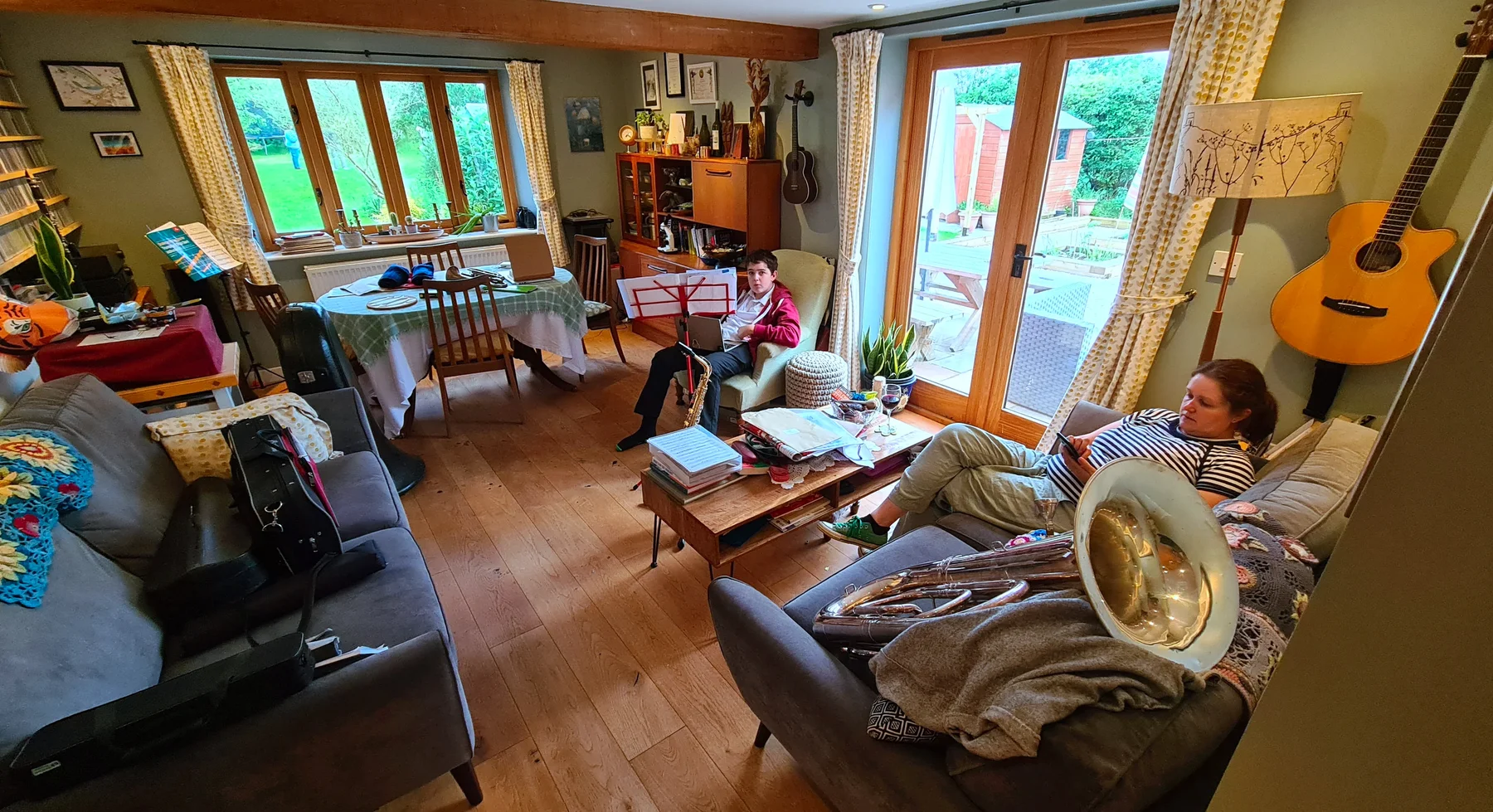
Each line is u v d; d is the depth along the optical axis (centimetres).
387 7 216
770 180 374
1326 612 46
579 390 389
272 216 424
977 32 278
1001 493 188
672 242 457
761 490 200
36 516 125
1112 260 264
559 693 178
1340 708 47
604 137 512
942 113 307
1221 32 196
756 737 166
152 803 99
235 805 108
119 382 220
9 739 94
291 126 414
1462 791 43
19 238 269
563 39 253
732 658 138
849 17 289
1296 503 138
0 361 196
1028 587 114
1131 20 231
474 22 232
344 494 192
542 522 258
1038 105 268
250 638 140
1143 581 104
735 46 301
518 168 504
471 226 490
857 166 315
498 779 155
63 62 329
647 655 192
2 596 107
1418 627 42
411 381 313
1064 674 87
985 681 93
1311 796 51
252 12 200
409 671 117
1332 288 184
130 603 137
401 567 166
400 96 444
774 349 313
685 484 194
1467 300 35
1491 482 36
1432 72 168
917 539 175
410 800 149
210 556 143
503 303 327
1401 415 39
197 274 332
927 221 331
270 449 161
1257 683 91
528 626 202
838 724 108
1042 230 285
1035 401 311
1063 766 79
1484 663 39
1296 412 213
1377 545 43
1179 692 84
